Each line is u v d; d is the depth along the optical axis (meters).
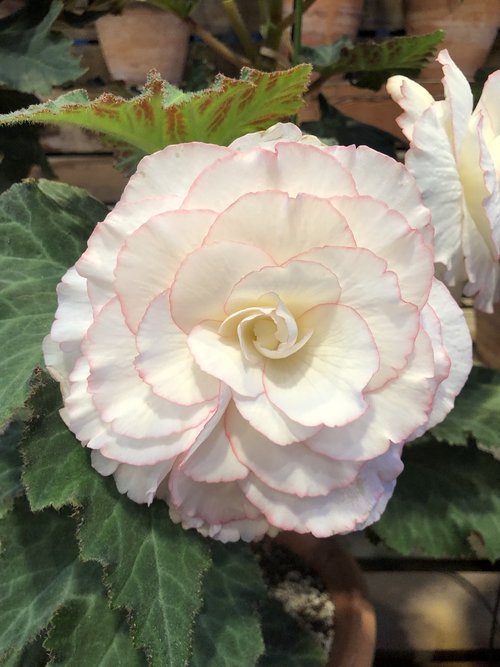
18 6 0.38
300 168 0.19
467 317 0.52
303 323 0.20
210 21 0.43
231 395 0.19
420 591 0.45
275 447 0.19
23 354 0.23
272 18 0.34
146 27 0.37
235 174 0.19
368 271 0.18
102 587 0.24
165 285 0.19
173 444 0.19
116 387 0.19
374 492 0.21
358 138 0.39
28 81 0.33
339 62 0.36
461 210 0.26
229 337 0.19
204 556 0.22
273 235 0.18
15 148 0.39
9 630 0.23
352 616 0.32
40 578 0.24
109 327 0.19
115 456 0.19
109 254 0.19
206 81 0.38
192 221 0.18
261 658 0.29
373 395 0.20
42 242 0.26
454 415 0.30
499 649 0.42
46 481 0.21
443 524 0.30
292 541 0.36
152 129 0.25
